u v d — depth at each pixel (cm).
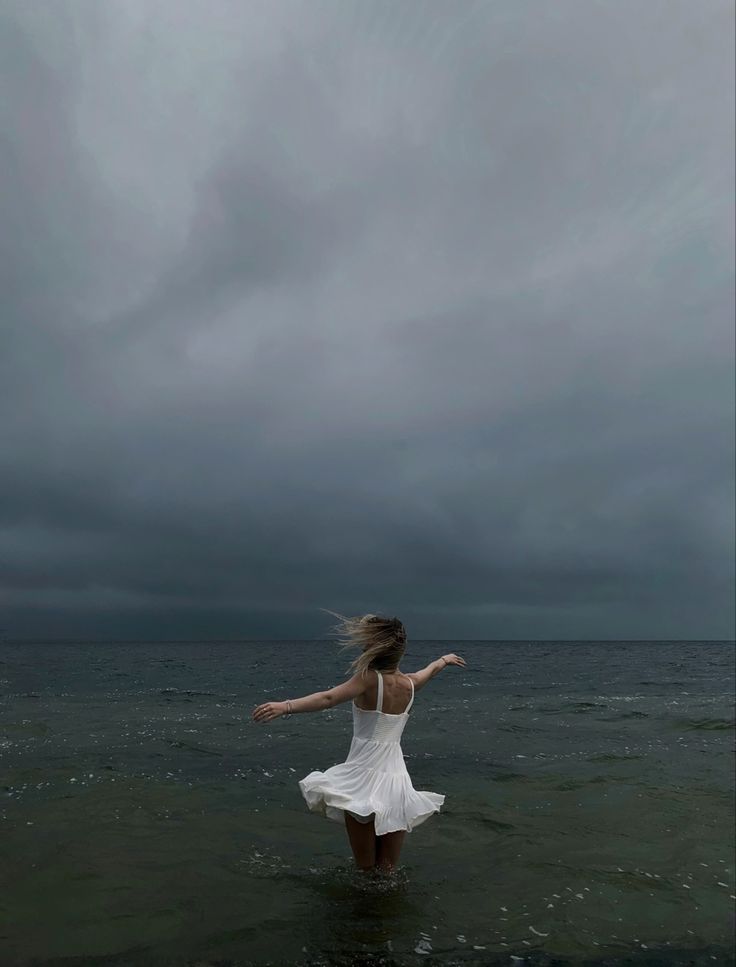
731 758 933
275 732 1045
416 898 447
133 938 376
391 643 479
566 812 668
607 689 2039
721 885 495
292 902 432
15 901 420
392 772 475
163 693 1571
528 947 386
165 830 565
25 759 786
